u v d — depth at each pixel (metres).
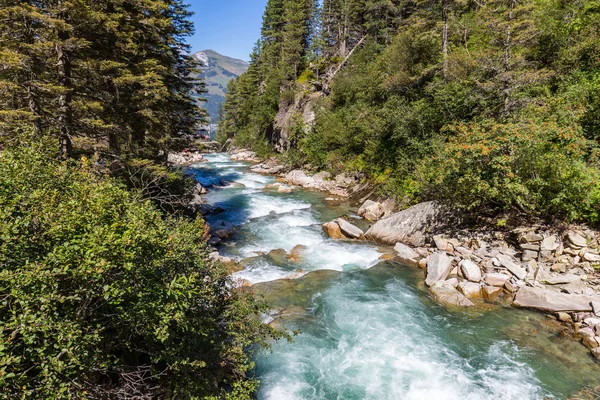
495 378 7.35
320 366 7.91
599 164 11.80
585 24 15.91
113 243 3.93
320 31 57.19
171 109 18.58
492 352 8.20
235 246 15.95
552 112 13.58
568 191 11.26
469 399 6.84
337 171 30.70
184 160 48.19
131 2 14.61
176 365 4.93
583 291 9.52
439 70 21.17
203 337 5.55
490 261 11.97
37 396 3.28
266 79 60.44
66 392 3.60
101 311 4.52
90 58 13.27
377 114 25.11
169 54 18.84
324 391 7.16
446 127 17.41
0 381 2.88
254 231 18.20
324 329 9.33
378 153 24.56
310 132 39.00
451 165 13.20
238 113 75.12
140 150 16.28
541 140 11.48
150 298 4.36
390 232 16.12
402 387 7.24
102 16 12.04
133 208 5.23
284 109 49.41
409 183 19.62
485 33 18.70
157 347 5.12
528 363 7.75
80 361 3.72
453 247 13.46
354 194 25.55
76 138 12.02
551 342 8.37
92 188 4.98
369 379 7.49
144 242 4.54
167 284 4.37
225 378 6.37
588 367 7.47
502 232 13.21
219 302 6.72
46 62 11.83
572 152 11.38
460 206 13.97
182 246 5.86
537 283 10.41
